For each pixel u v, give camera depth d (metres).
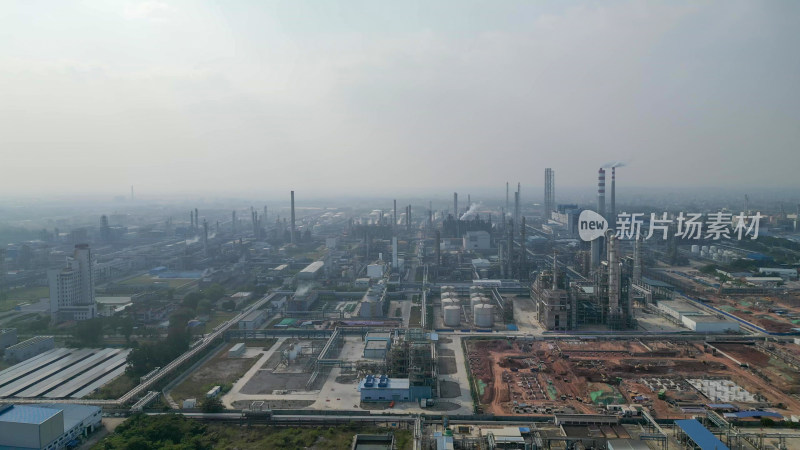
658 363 136.38
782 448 89.56
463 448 91.81
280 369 136.62
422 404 111.69
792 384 120.31
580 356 143.62
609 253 175.62
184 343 145.25
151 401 112.75
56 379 129.00
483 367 135.50
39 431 86.81
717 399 112.56
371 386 116.50
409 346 127.19
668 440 92.31
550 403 112.12
